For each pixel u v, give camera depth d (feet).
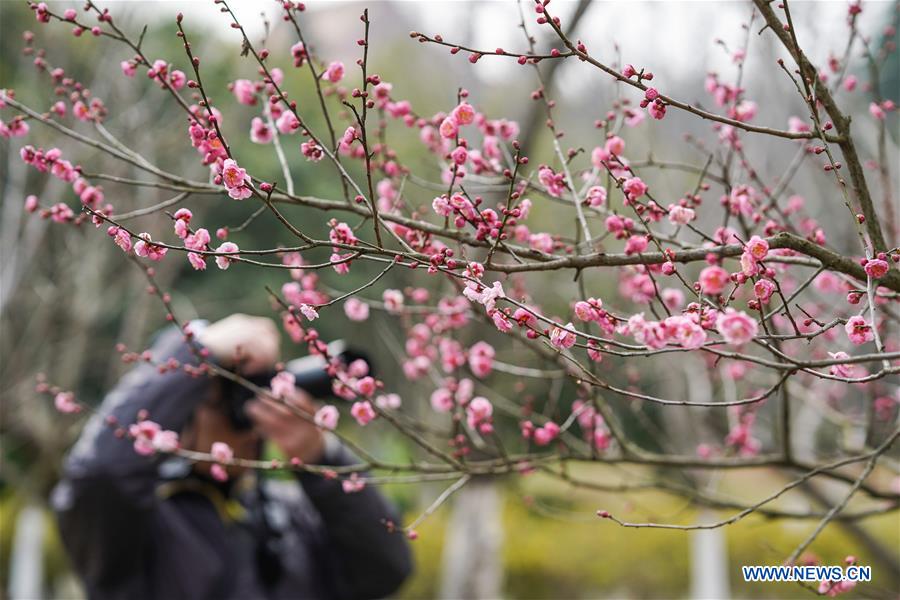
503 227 4.79
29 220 18.60
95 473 7.90
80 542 8.44
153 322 25.35
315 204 5.34
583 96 16.16
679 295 7.14
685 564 35.19
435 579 32.07
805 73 4.84
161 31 20.62
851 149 5.02
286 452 8.49
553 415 8.38
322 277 26.12
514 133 6.79
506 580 36.06
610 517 4.95
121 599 8.67
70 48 18.60
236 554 9.16
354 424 33.78
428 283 10.56
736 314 3.85
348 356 7.71
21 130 5.90
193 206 20.22
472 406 6.97
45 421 21.65
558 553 35.70
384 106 6.91
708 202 13.89
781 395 7.23
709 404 4.45
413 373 8.46
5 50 20.38
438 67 37.11
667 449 9.92
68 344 21.25
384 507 9.12
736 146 7.07
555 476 7.33
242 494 9.80
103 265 20.80
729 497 8.32
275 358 8.36
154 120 19.56
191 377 8.00
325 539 9.75
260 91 6.49
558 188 5.94
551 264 4.89
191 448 8.98
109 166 18.35
